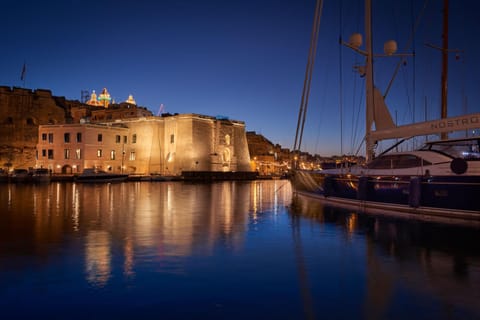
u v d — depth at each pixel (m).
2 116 76.00
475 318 5.91
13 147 76.38
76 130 71.56
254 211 19.81
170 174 78.00
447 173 15.29
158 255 9.87
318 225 14.65
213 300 6.71
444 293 7.02
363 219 15.91
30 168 66.94
